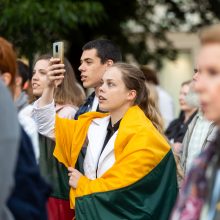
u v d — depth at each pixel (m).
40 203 3.91
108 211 5.75
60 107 6.84
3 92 3.65
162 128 6.27
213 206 3.46
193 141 6.77
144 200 5.80
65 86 6.89
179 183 6.53
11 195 3.81
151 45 17.41
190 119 8.12
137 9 16.89
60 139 6.28
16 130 3.64
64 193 6.42
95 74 6.95
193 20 17.62
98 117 6.21
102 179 5.82
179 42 22.72
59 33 12.45
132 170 5.76
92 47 6.98
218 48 3.47
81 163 6.19
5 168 3.55
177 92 24.05
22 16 11.16
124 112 6.05
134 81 6.05
